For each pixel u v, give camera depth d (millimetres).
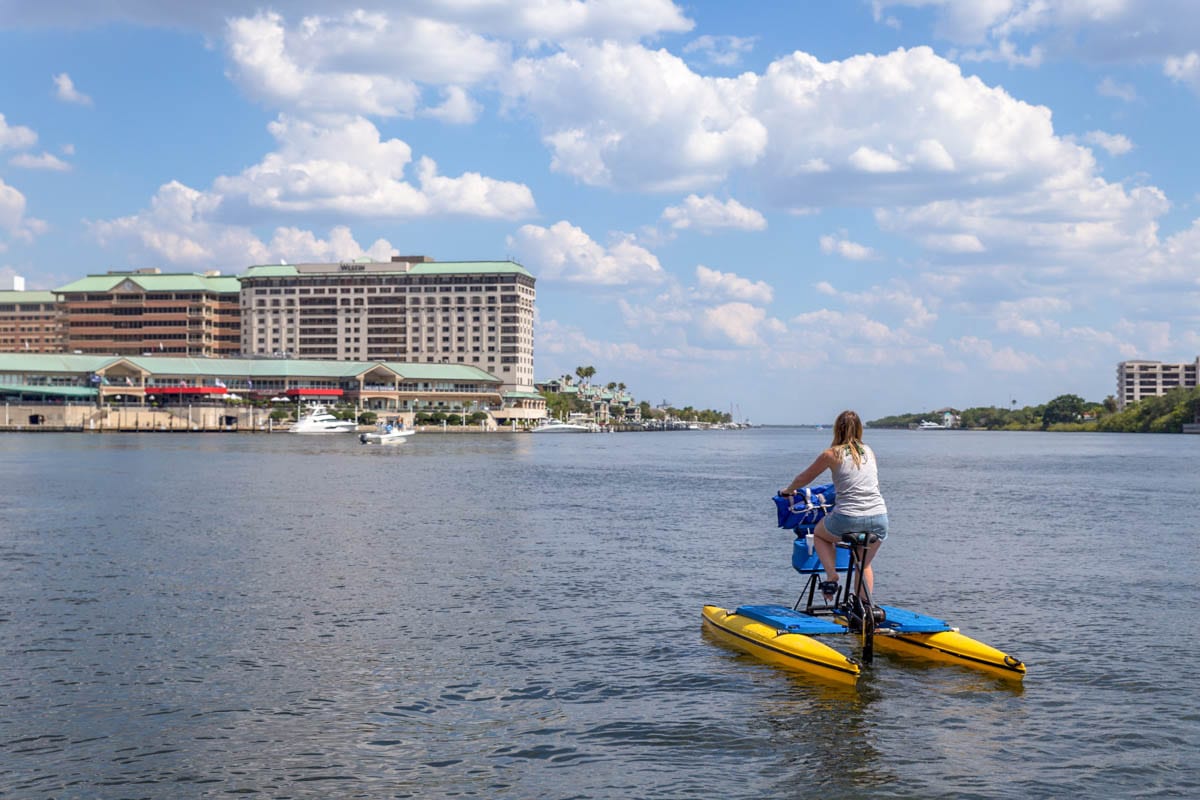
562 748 11438
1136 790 10086
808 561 16062
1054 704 12984
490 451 133625
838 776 10516
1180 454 135500
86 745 11570
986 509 44750
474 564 25609
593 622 18203
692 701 13195
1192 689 13641
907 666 14984
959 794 10023
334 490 54406
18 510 41094
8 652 15867
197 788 10305
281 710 12883
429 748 11461
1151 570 24734
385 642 16578
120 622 18125
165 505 43812
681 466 94812
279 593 21141
